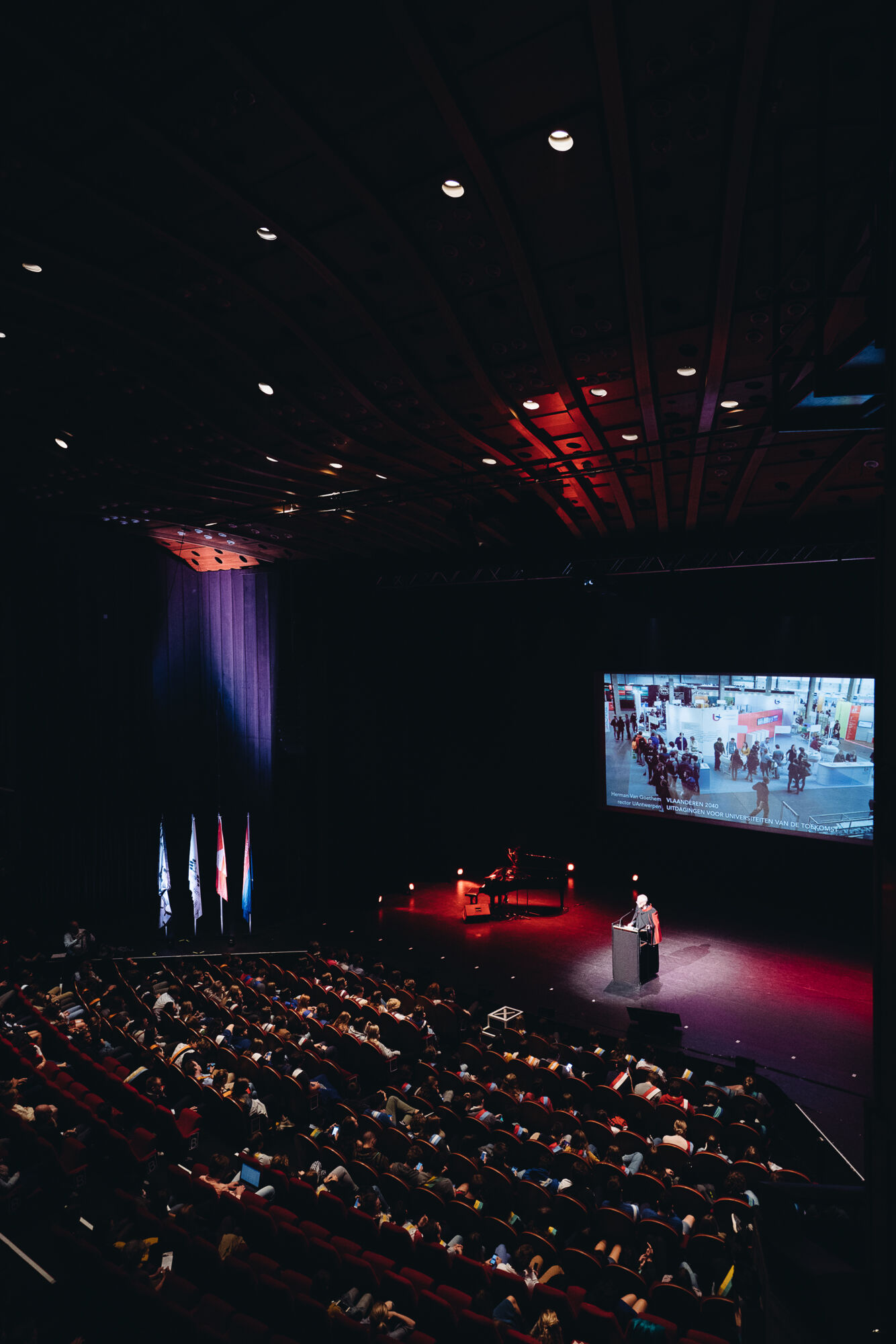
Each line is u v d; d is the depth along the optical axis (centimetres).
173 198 746
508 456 1340
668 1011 1460
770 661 1934
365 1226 840
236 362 1072
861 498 1543
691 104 584
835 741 1834
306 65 568
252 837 2378
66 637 2145
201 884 2378
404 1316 693
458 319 902
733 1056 1293
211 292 909
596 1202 877
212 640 2441
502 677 2347
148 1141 1002
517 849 2217
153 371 1119
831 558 1703
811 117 587
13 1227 897
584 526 1862
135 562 2295
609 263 794
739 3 502
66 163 704
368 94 596
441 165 671
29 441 1500
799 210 691
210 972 1702
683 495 1579
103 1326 724
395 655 2395
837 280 536
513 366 1012
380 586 2314
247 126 640
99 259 856
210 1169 979
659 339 928
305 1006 1455
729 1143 1027
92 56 576
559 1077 1163
